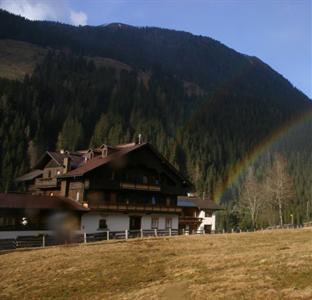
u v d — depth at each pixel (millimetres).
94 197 62531
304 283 20453
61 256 36250
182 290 21672
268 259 27812
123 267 30297
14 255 38812
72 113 179000
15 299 24125
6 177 116375
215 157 187375
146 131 179250
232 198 159750
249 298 18797
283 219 130625
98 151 71125
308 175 174000
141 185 68125
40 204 56094
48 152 70375
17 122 145250
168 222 74562
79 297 23547
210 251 36156
